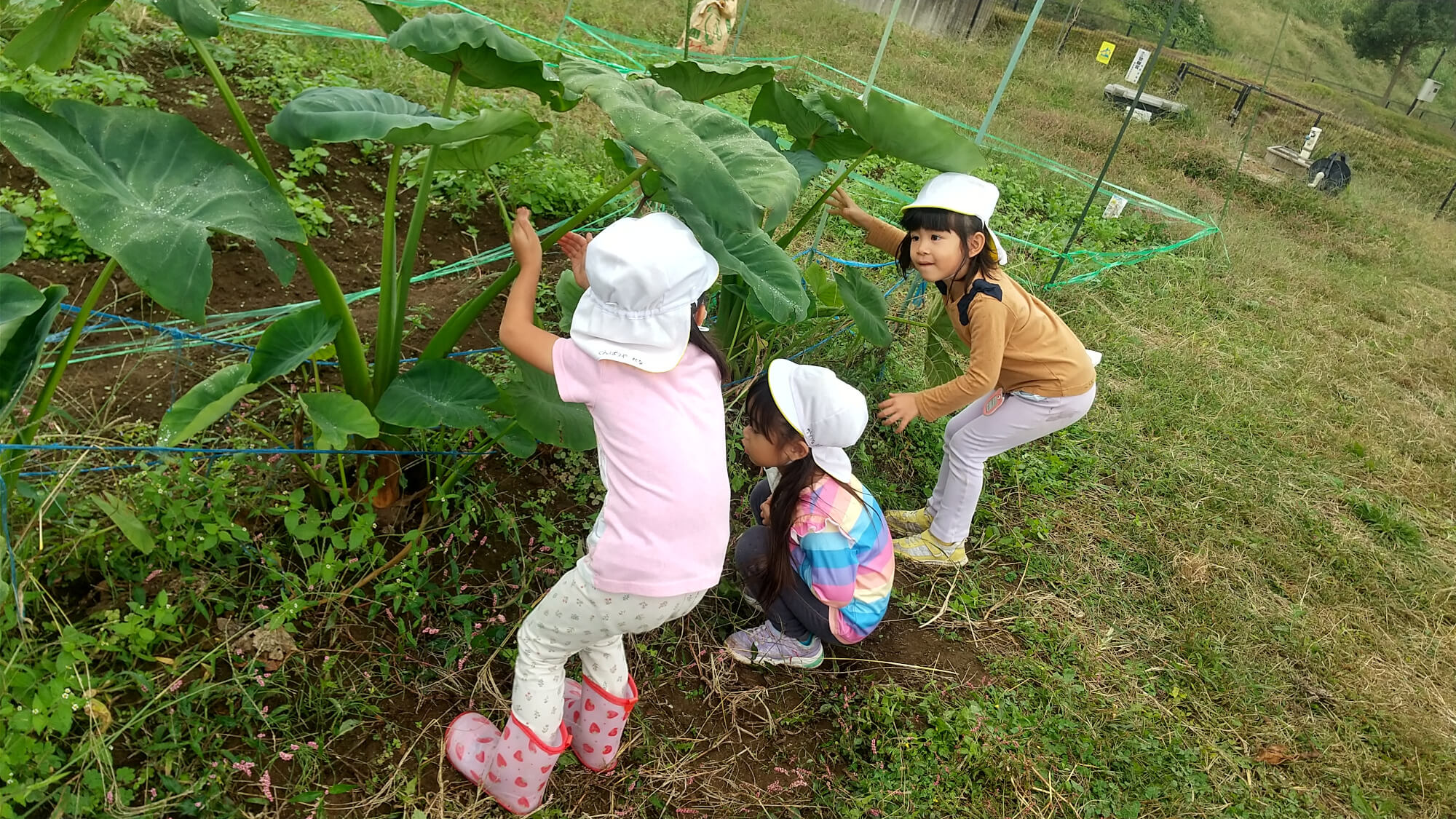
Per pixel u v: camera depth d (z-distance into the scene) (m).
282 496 2.22
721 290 3.22
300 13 5.77
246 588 2.26
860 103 2.74
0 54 2.01
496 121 1.92
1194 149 10.17
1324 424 4.77
